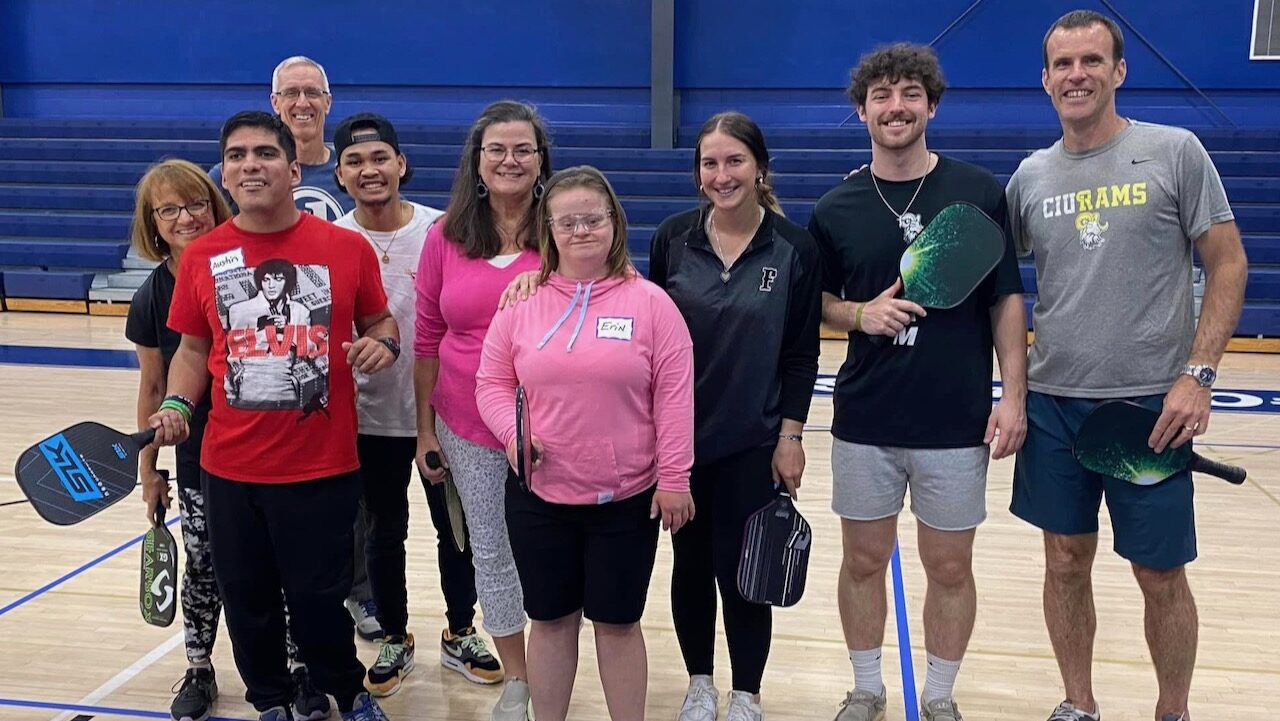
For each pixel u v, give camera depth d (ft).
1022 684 8.73
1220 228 6.64
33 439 16.29
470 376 7.30
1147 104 32.73
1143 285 6.73
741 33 34.01
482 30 34.94
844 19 33.47
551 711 6.77
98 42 36.35
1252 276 26.23
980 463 7.18
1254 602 10.41
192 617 8.05
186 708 7.95
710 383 7.06
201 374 7.18
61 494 6.50
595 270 6.47
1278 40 31.45
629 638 6.70
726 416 7.03
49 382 20.53
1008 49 32.94
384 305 7.45
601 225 6.31
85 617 9.94
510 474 6.61
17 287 29.73
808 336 7.18
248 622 7.20
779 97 34.35
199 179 7.48
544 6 34.55
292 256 6.88
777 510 7.07
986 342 7.18
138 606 10.21
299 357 6.80
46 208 32.73
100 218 31.22
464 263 7.36
